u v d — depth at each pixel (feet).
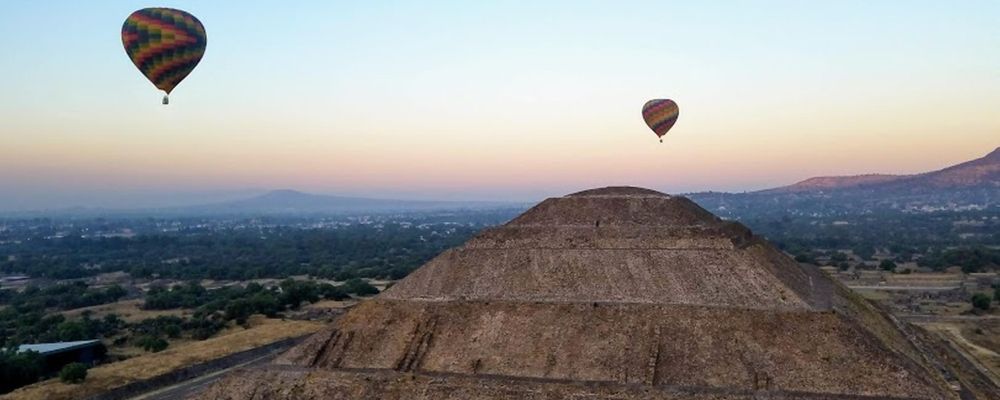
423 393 176.86
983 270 609.83
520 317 194.90
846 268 638.53
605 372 176.04
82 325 373.40
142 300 536.42
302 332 351.67
